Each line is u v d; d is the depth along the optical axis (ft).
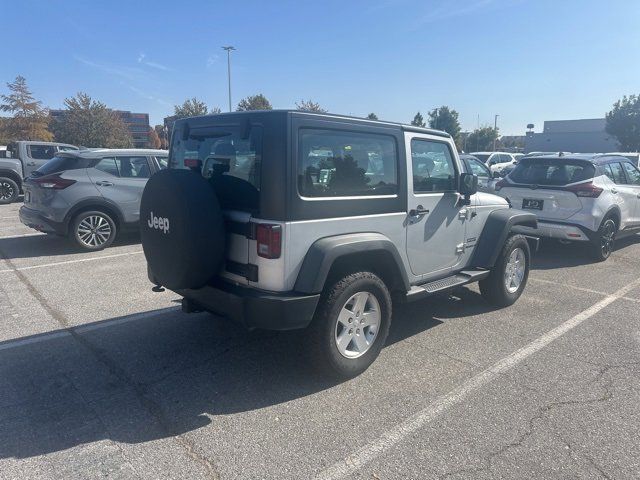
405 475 8.95
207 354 14.02
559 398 11.74
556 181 25.81
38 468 9.00
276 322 10.94
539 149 215.51
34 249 27.96
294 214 10.99
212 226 11.21
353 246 11.80
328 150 11.71
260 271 11.18
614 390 12.15
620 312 17.98
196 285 11.74
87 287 20.47
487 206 17.48
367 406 11.32
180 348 14.40
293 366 13.32
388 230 13.38
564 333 15.89
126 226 28.53
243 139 11.57
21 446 9.64
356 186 12.46
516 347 14.76
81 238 27.17
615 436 10.21
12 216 40.60
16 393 11.74
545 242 30.55
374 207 12.87
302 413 11.00
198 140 13.25
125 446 9.71
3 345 14.55
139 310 17.70
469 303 18.95
